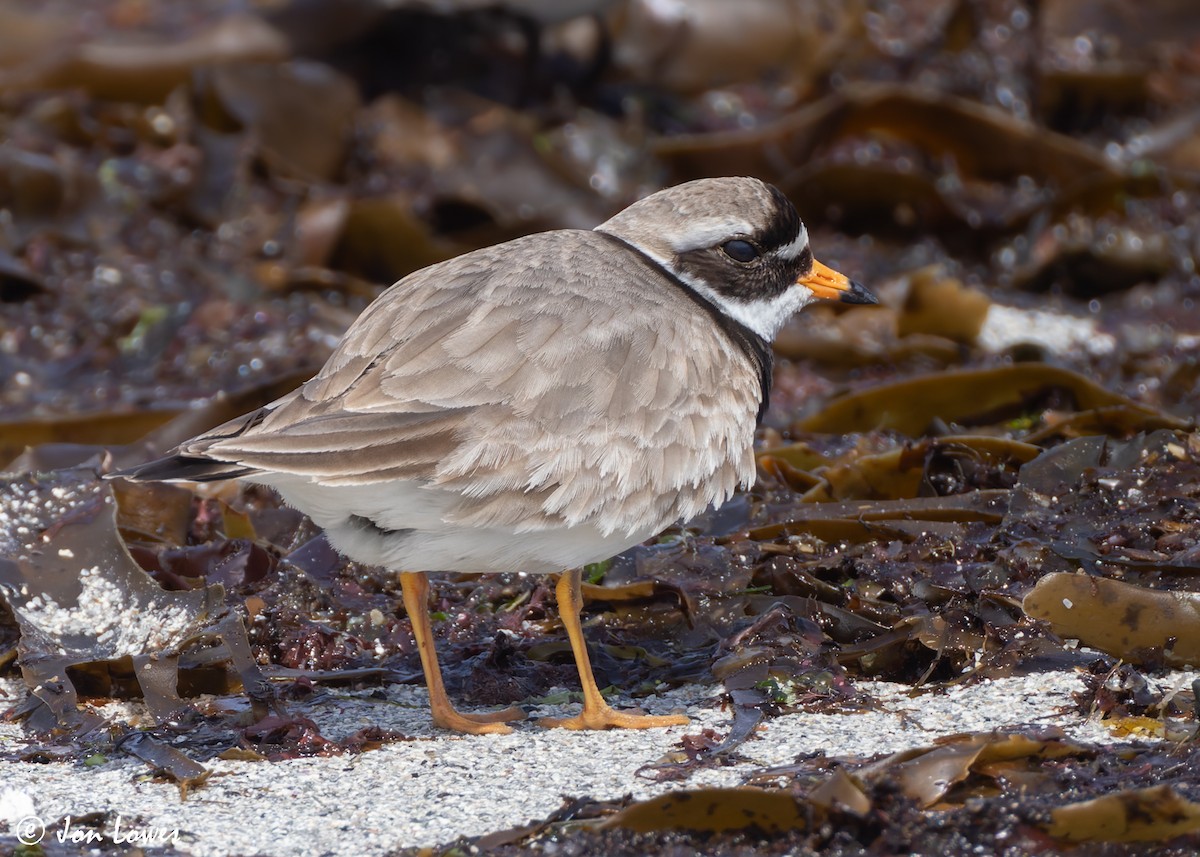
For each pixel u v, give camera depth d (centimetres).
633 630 1042
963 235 1898
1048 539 1037
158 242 1795
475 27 2119
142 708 962
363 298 1739
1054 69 2122
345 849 755
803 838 735
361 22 2105
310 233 1783
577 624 943
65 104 1933
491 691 982
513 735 912
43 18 2253
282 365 1572
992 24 2147
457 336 888
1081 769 773
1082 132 2122
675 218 1021
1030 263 1830
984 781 773
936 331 1620
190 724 924
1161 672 911
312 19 2102
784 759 826
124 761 875
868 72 2153
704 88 2177
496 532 879
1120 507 1069
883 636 964
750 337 1045
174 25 2231
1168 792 702
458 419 862
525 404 874
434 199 1895
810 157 1983
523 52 2128
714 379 944
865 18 2194
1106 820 712
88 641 986
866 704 898
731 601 1028
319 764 870
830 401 1384
